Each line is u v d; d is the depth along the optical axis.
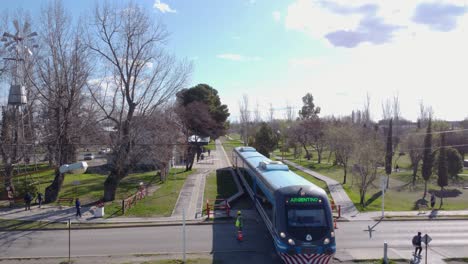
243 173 38.78
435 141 55.19
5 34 35.22
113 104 34.50
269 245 21.88
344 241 22.88
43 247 21.95
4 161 36.03
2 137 36.56
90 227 26.03
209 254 20.30
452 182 54.47
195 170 56.12
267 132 60.03
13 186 35.19
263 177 23.77
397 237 23.84
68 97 33.47
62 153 34.12
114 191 34.16
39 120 43.00
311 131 77.12
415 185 52.09
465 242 22.70
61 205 32.34
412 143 58.50
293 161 77.00
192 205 32.28
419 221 28.38
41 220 27.72
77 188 39.50
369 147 37.84
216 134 64.69
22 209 30.98
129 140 33.78
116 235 24.30
